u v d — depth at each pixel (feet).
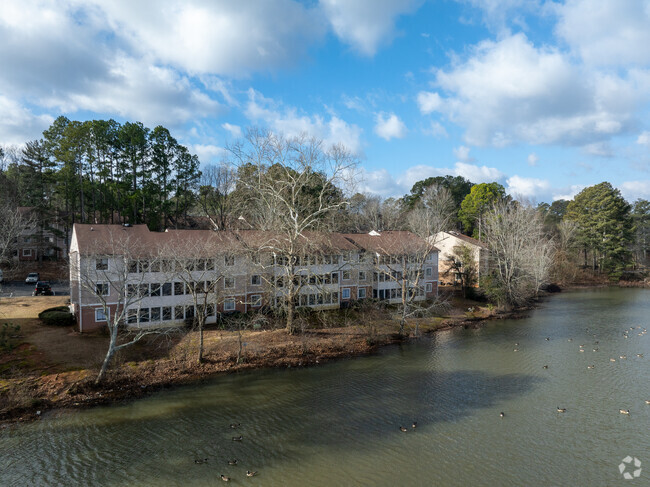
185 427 83.30
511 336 153.99
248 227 191.83
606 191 302.66
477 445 77.00
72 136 192.85
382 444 77.30
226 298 146.41
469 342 145.79
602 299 236.43
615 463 71.20
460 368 118.93
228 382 106.63
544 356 129.70
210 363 115.44
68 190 196.44
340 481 65.92
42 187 222.89
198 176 221.25
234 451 74.54
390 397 98.63
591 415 89.20
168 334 130.62
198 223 228.02
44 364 103.76
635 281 298.35
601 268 307.78
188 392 100.12
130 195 195.42
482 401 96.53
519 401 96.43
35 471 67.87
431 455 73.61
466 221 328.49
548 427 83.92
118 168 204.54
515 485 65.26
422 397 98.68
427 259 207.92
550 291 265.13
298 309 164.96
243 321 140.36
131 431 81.35
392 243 196.13
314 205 180.55
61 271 216.33
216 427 83.46
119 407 91.56
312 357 126.00
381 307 179.22
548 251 237.25
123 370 105.60
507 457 73.05
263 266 138.10
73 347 114.32
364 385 106.22
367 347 137.28
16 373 98.27
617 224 305.12
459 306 199.52
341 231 217.36
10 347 110.42
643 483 65.62
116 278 129.39
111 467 69.21
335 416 88.63
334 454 73.82
